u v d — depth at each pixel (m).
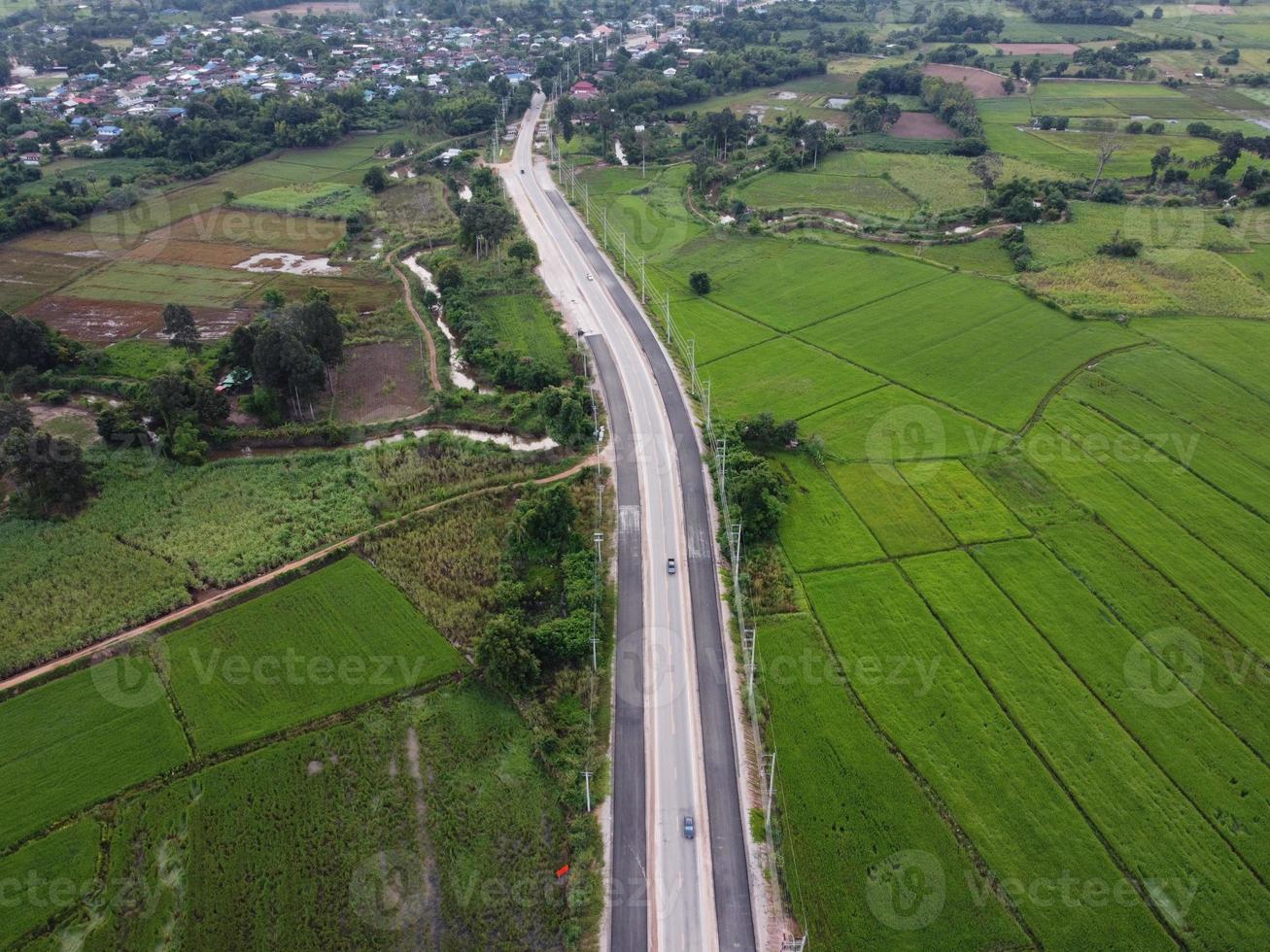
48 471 94.75
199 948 57.28
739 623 81.00
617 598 84.50
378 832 64.38
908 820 63.91
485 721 72.69
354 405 117.81
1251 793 65.31
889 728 70.75
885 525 92.88
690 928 58.06
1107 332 130.38
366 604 83.94
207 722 72.12
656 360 127.12
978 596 83.12
